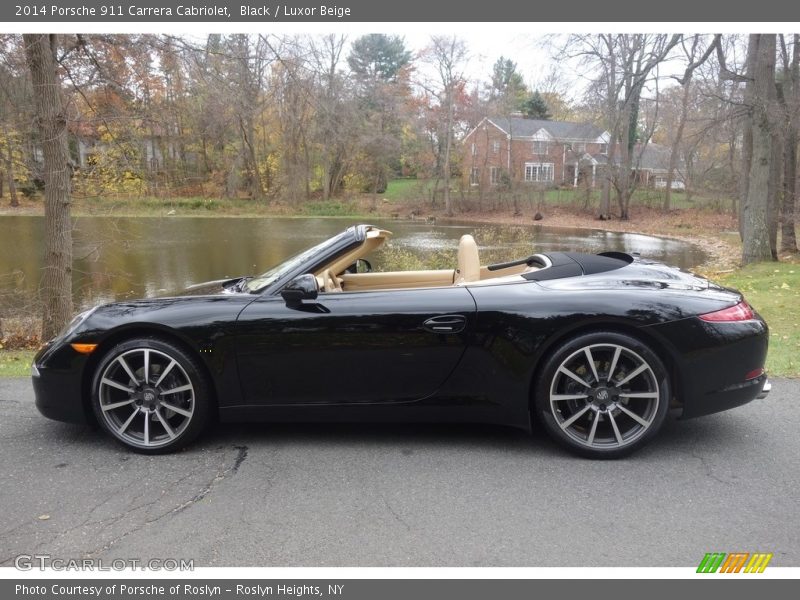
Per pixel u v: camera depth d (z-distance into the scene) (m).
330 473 3.04
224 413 3.29
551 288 3.21
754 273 13.55
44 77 8.74
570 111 47.22
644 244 28.06
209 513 2.66
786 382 4.61
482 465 3.12
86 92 9.91
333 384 3.22
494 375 3.15
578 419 3.27
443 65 50.94
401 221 46.06
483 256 16.61
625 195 43.78
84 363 3.27
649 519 2.57
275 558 2.33
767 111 14.91
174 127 11.45
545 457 3.21
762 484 2.88
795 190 19.28
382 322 3.14
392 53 70.88
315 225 39.91
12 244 22.69
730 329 3.07
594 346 3.05
